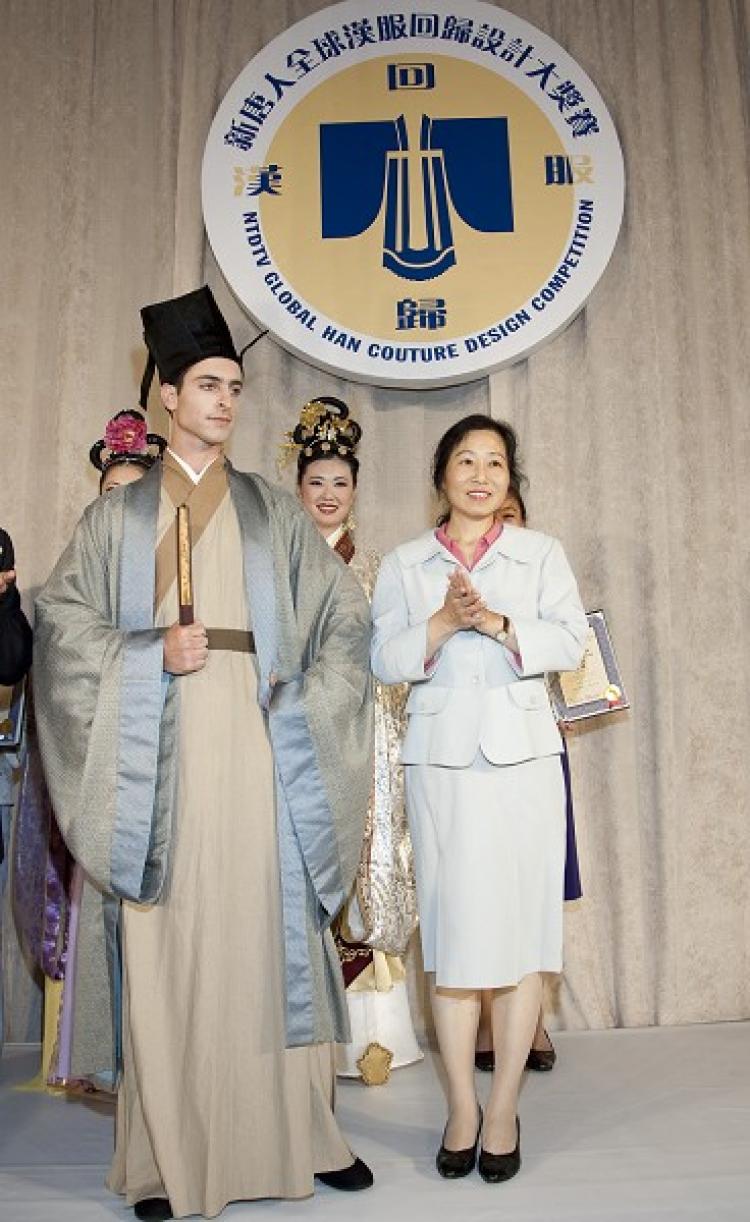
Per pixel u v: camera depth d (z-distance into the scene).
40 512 4.15
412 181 4.29
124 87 4.40
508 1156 2.51
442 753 2.57
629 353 4.25
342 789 2.52
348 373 4.16
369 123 4.33
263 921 2.43
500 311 4.18
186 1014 2.37
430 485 4.20
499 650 2.63
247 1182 2.37
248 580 2.54
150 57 4.41
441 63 4.38
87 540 2.61
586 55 4.43
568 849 3.28
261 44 4.43
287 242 4.24
